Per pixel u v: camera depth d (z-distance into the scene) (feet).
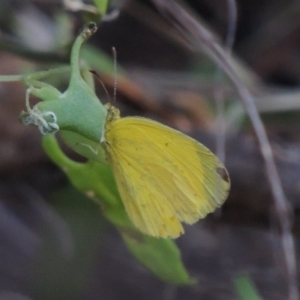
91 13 1.62
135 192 1.61
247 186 1.73
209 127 1.77
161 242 1.60
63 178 1.77
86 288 1.75
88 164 1.59
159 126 1.60
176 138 1.60
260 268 1.77
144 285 1.77
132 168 1.61
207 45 1.70
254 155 1.73
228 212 1.75
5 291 1.74
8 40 1.71
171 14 1.72
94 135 1.55
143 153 1.61
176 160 1.61
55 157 1.59
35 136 1.76
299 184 1.72
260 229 1.75
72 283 1.71
